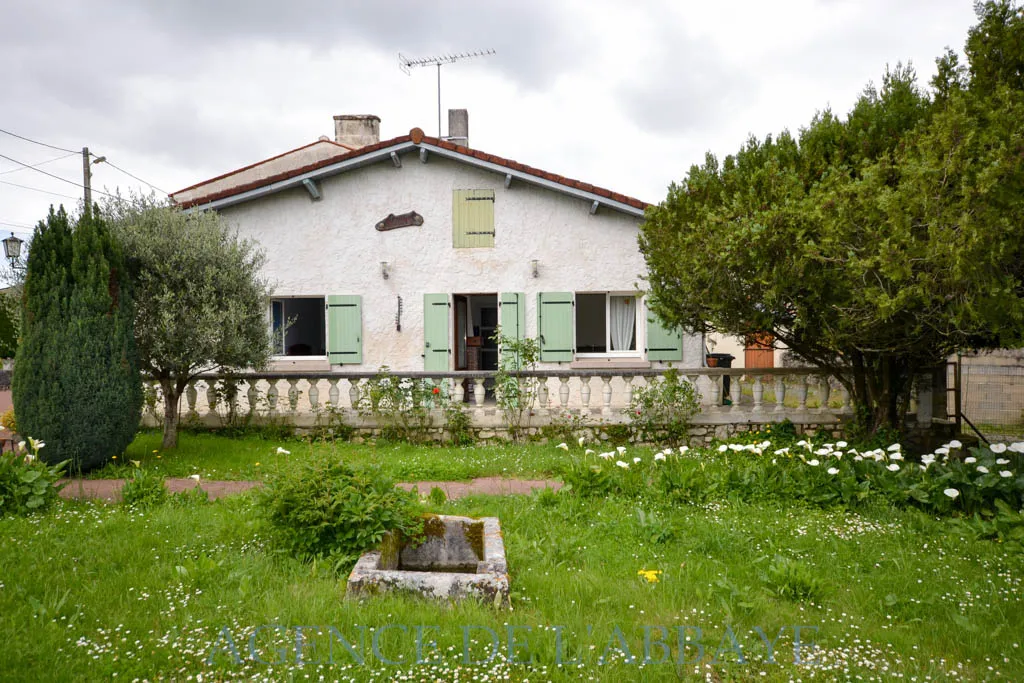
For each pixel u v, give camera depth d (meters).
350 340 12.89
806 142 9.20
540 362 12.81
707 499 6.42
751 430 10.53
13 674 3.00
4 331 12.53
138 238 8.48
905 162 6.86
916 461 9.05
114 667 3.11
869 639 3.57
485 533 4.86
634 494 6.53
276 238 12.93
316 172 12.48
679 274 8.86
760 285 8.29
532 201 12.88
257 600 3.90
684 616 3.81
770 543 5.12
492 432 10.43
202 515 5.74
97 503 6.30
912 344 8.18
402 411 10.23
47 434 7.48
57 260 7.78
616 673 3.15
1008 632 3.68
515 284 12.90
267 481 4.99
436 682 3.07
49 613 3.65
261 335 9.45
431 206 12.98
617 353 13.10
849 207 6.93
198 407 11.06
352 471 4.99
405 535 4.85
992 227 5.89
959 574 4.54
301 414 10.41
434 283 12.95
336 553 4.52
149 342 8.66
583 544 5.10
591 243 12.85
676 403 10.25
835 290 7.64
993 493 5.99
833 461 6.91
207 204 12.52
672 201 9.63
